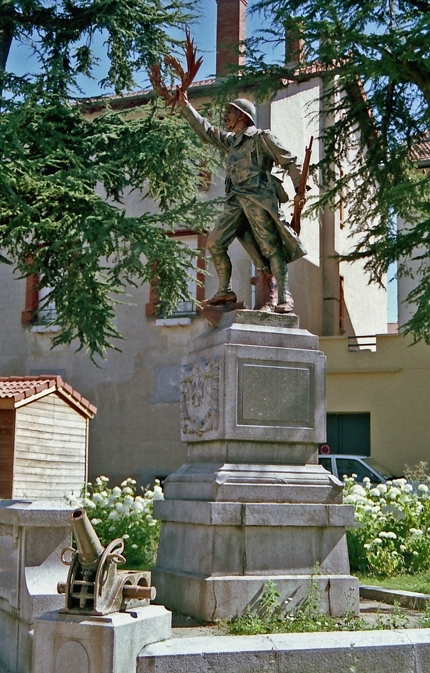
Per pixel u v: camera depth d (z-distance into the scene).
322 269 28.28
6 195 16.28
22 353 27.50
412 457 23.12
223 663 5.37
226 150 8.24
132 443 25.92
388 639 5.73
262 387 7.47
